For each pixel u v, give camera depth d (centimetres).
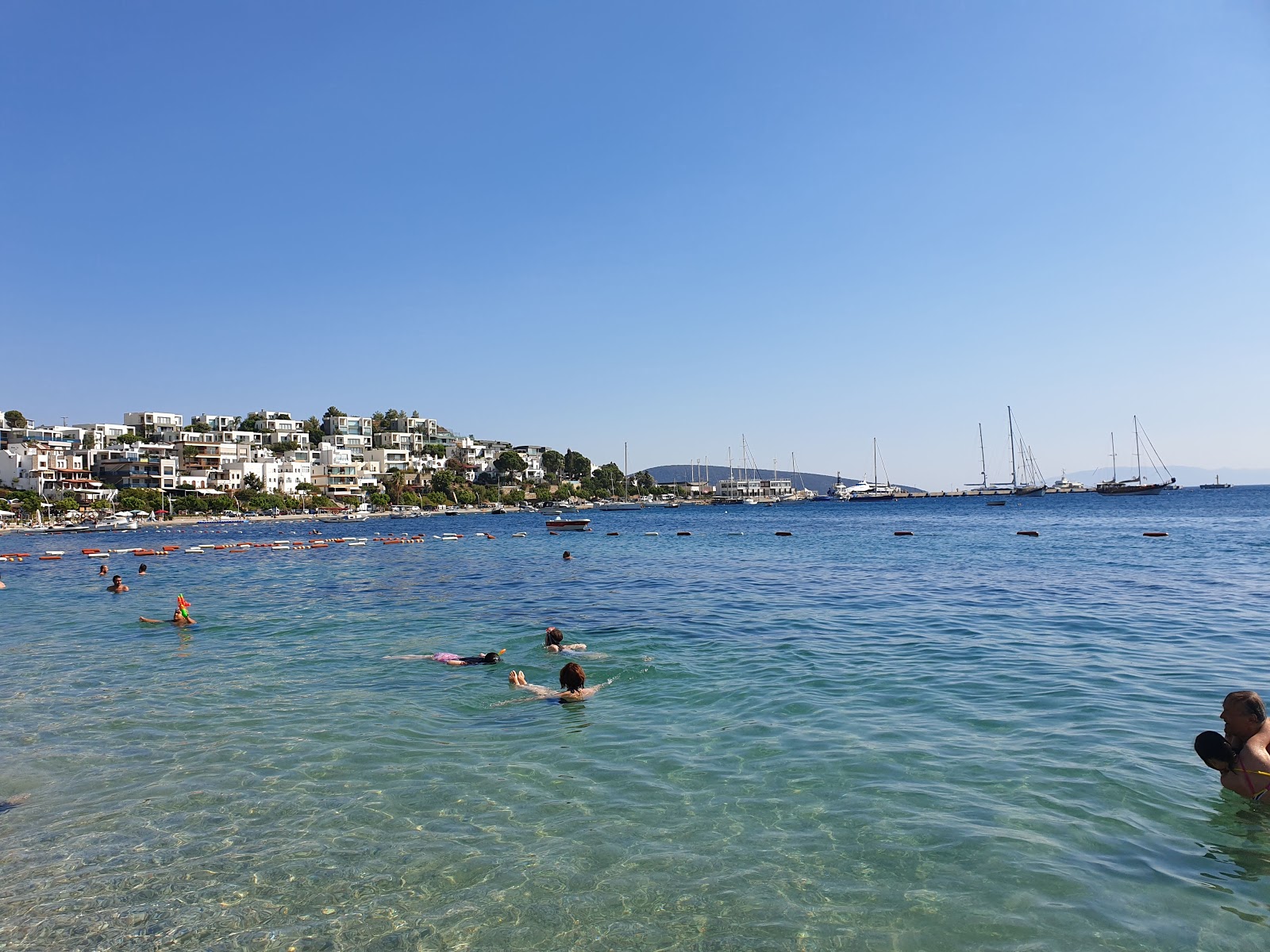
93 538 9544
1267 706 1183
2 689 1490
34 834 830
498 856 755
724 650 1728
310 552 6244
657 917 643
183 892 705
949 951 585
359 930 637
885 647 1698
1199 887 662
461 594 2980
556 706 1289
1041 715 1151
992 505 17750
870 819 810
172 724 1223
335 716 1247
